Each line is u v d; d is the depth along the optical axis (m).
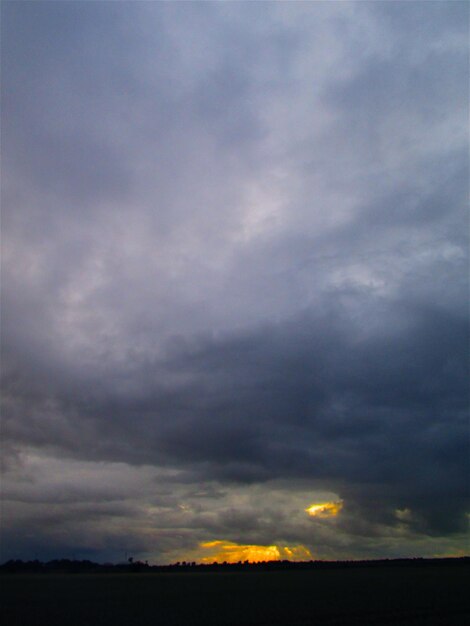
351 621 52.53
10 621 52.19
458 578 126.69
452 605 66.94
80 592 75.62
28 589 73.69
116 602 67.06
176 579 114.50
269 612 59.25
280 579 125.81
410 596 78.75
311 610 61.06
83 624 50.62
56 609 59.34
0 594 68.56
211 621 52.03
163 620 52.84
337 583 108.38
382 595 81.38
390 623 50.84
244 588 95.31
